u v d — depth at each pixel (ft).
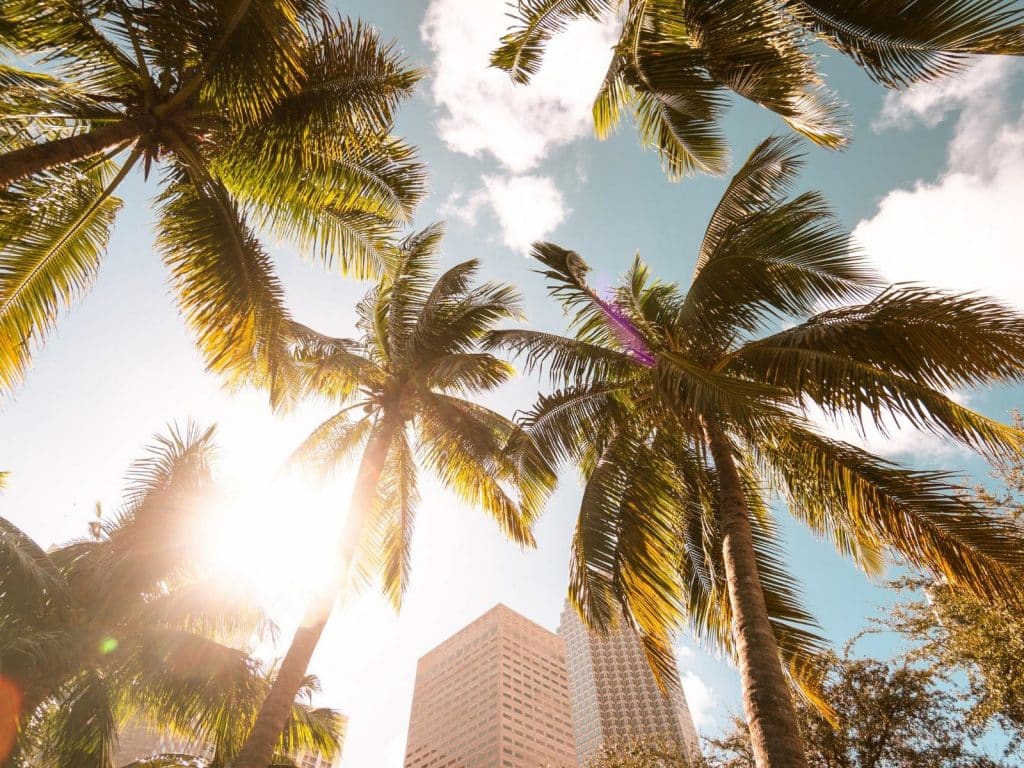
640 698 466.29
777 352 26.21
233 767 22.40
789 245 25.93
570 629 559.38
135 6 19.29
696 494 33.58
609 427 34.14
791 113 22.02
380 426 38.50
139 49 20.30
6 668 28.14
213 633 39.01
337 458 43.45
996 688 33.12
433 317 41.63
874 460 25.30
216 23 19.65
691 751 60.95
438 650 458.09
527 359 34.73
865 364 23.82
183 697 34.12
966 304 22.24
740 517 24.63
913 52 17.97
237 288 25.52
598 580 29.07
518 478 35.32
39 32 20.52
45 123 21.17
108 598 35.42
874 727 44.55
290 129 23.15
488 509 40.96
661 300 38.83
